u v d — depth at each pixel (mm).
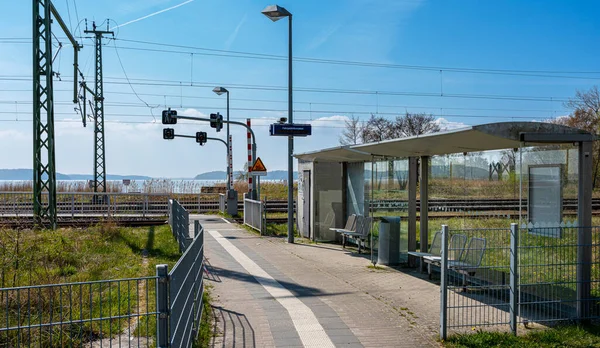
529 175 8031
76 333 6453
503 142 7875
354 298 8641
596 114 43438
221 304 8297
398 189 11992
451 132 7227
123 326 6902
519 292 6617
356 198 15711
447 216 11156
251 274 10883
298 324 7117
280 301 8453
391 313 7668
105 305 7953
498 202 9758
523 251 6930
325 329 6887
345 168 16469
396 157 12055
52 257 11422
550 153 7637
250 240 17000
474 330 6664
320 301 8438
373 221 12367
